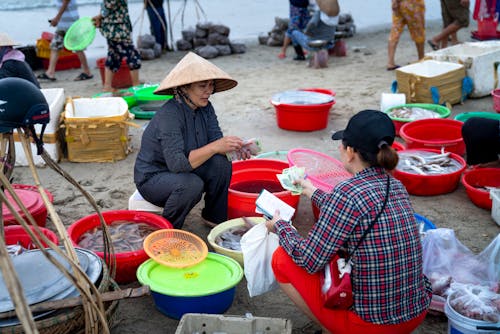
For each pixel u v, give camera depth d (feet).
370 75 29.63
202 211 14.03
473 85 23.97
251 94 26.76
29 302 8.46
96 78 31.27
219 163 12.90
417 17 28.60
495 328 8.91
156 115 12.64
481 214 14.67
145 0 37.22
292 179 10.78
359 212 7.93
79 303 8.48
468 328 8.96
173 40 42.63
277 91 27.14
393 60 30.35
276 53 37.14
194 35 38.45
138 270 10.57
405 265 8.15
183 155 12.12
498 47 25.68
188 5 59.98
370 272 8.09
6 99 8.22
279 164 15.37
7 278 6.86
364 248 8.03
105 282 9.36
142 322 10.62
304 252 8.42
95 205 9.90
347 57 34.71
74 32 26.35
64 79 31.32
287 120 21.06
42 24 48.60
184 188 12.31
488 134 15.16
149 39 36.60
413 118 19.89
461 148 17.81
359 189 8.04
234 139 12.25
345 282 8.15
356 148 8.18
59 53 33.40
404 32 42.96
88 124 17.93
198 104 12.26
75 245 11.60
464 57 23.82
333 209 8.10
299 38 32.53
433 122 18.89
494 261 11.05
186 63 11.98
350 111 23.49
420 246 8.39
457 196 15.76
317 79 29.25
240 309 11.03
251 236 10.46
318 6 31.42
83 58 30.76
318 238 8.24
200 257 11.08
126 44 26.32
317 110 20.53
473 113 19.97
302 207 15.40
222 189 13.24
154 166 12.87
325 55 31.83
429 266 11.23
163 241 11.49
